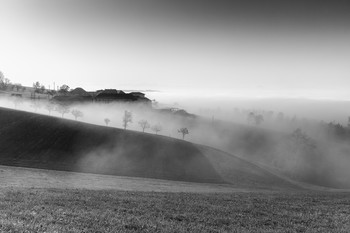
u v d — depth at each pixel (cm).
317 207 2925
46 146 12212
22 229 1370
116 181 7762
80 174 8838
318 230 1973
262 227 1998
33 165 10431
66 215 1789
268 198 3550
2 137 12169
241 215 2320
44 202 2169
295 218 2338
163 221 1908
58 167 10681
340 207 3003
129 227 1672
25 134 12700
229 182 11706
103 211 2039
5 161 10350
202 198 3216
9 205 1923
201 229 1805
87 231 1482
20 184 5581
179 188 7112
